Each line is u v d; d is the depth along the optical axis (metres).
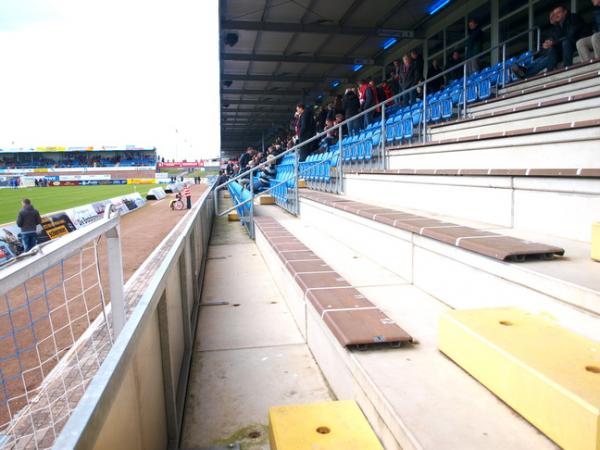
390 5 12.48
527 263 2.15
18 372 3.39
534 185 2.94
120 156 61.19
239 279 5.08
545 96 6.00
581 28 6.99
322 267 3.72
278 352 3.01
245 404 2.38
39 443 2.11
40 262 1.38
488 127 5.75
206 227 7.53
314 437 1.63
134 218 16.94
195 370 2.80
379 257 3.93
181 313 2.91
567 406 1.25
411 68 10.53
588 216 2.57
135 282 6.05
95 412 0.89
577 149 3.20
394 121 9.07
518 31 10.77
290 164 10.55
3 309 5.33
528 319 1.87
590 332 1.70
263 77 20.12
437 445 1.35
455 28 13.12
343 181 7.39
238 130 41.81
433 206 4.25
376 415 1.72
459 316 1.96
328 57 17.22
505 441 1.36
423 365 1.92
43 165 60.22
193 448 2.03
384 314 2.48
